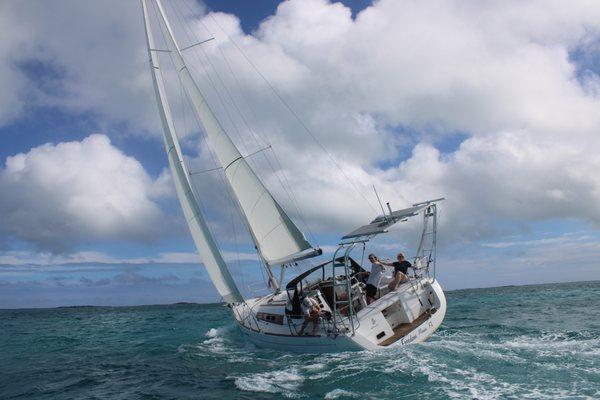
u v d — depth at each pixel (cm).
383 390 788
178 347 1595
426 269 1272
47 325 3444
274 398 813
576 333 1339
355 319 1101
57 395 1005
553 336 1298
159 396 919
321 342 1129
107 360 1431
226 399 831
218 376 1036
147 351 1565
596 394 707
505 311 2352
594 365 891
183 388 960
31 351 1759
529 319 1845
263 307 1473
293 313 1225
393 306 1177
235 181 1570
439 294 1212
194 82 1597
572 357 964
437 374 856
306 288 1281
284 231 1484
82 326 3128
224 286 1617
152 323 3036
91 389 1038
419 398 730
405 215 1156
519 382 786
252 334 1389
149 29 1859
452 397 721
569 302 2841
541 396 705
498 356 984
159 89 1834
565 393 717
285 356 1190
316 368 988
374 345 1079
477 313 2319
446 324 1781
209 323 2712
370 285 1200
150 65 1853
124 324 3075
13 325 3653
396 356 1012
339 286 1248
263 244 1561
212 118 1556
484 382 793
